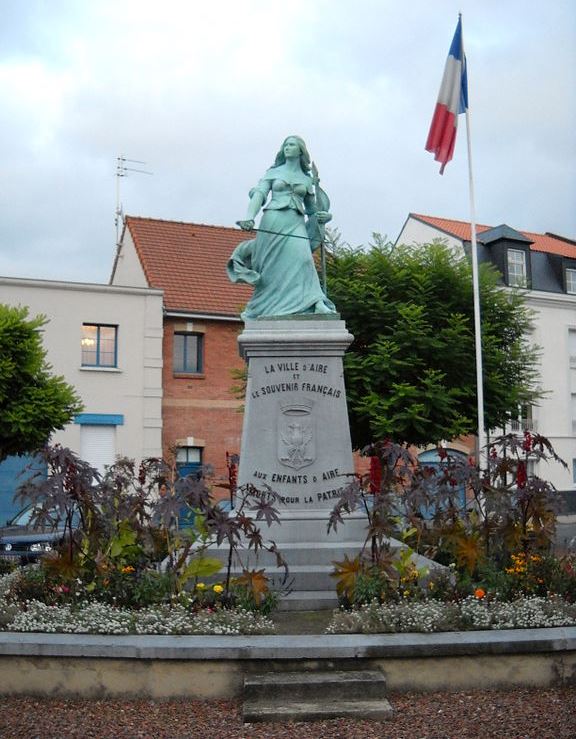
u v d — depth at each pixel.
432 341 20.11
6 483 25.52
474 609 7.41
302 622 8.07
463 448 30.92
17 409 17.45
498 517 8.73
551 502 8.73
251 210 10.94
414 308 20.30
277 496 8.28
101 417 26.97
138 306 27.80
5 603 7.62
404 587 8.02
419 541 9.31
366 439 21.34
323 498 10.05
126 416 27.30
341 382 10.32
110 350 27.52
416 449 29.80
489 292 22.14
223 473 28.16
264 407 10.23
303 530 9.84
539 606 7.54
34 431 17.67
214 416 28.48
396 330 20.44
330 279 20.97
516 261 34.62
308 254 11.03
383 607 7.40
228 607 7.70
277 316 10.46
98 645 6.61
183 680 6.60
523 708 6.32
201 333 28.75
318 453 10.16
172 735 5.90
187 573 7.95
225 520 7.69
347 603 8.01
